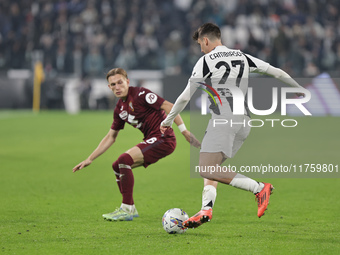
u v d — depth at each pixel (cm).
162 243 1541
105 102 7350
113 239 1588
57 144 4053
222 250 1466
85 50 7456
